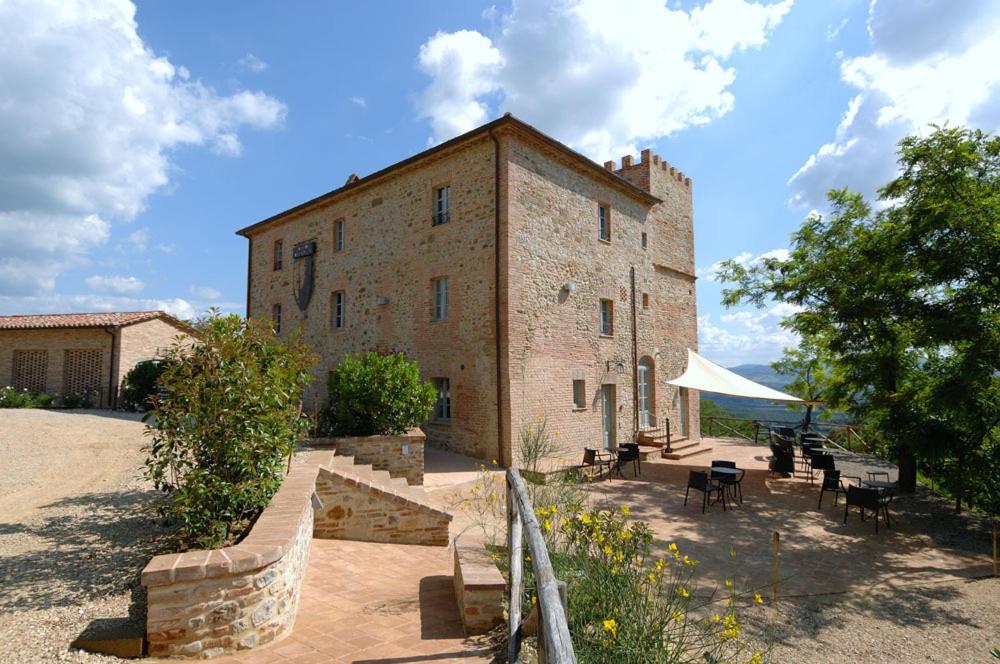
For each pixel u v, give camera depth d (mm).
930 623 5688
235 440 4703
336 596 4551
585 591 3439
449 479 10078
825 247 12250
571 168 14141
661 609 3414
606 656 2910
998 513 9719
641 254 16859
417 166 14133
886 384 11422
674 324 18531
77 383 18469
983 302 8984
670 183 18906
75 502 6355
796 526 9062
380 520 6621
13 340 18906
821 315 12000
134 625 3369
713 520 9289
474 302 12641
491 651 3396
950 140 9094
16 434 10562
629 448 13023
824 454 11930
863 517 9453
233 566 3355
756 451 17422
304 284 17562
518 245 12281
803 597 6254
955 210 8633
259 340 5992
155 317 19438
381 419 9875
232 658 3273
